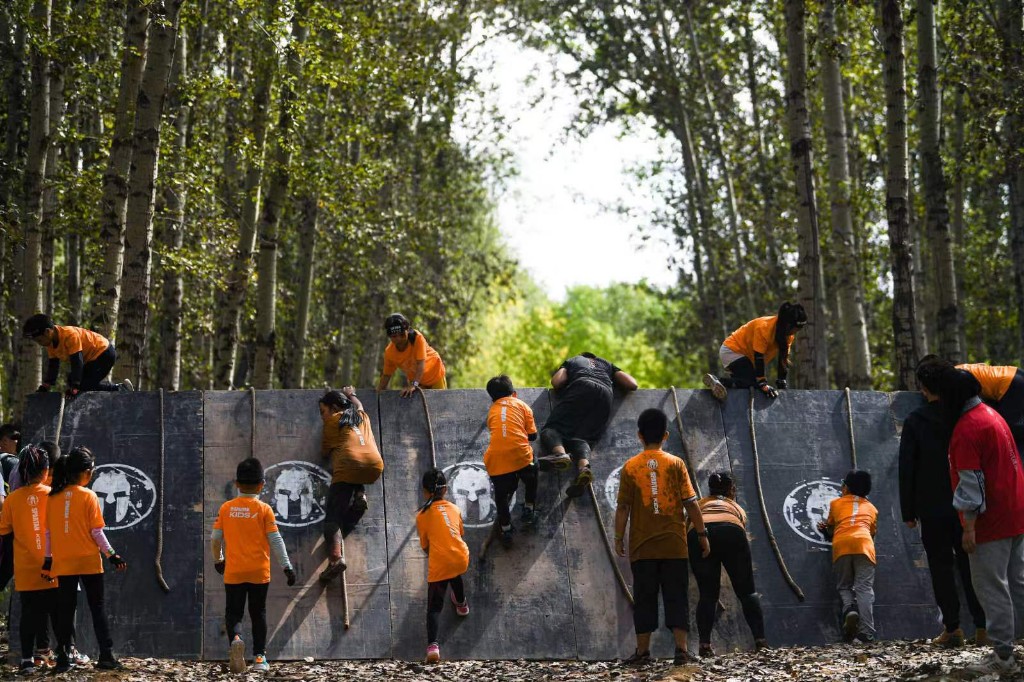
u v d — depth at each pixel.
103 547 8.68
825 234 22.50
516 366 51.50
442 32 25.11
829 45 15.80
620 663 9.46
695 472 11.02
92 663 8.95
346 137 18.45
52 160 16.20
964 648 8.75
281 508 10.31
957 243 23.50
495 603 10.09
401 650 9.77
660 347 39.88
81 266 18.86
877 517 11.03
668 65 27.11
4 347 18.09
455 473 10.73
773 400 11.57
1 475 9.75
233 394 10.79
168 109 16.09
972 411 7.50
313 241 21.11
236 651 8.88
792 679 7.95
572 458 10.70
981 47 15.53
